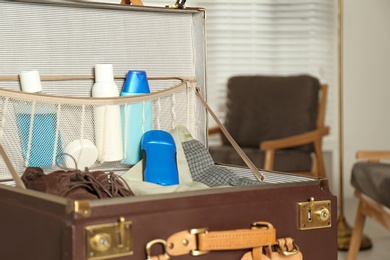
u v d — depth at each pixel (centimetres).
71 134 148
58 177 128
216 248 114
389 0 459
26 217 111
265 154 332
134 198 108
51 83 150
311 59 450
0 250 119
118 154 153
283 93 372
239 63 442
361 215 286
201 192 115
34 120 144
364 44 458
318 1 447
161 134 152
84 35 153
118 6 154
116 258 105
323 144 454
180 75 167
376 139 464
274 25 445
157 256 109
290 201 125
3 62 144
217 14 437
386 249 335
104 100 148
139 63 161
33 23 147
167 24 164
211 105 438
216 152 345
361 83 459
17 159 144
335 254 131
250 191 120
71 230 101
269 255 121
